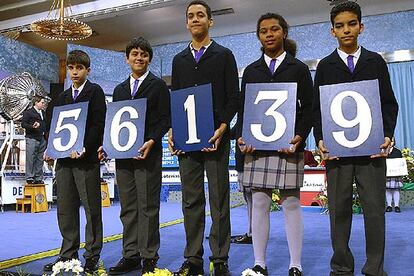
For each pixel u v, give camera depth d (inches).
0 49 350.3
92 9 340.5
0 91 255.9
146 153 93.1
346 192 83.4
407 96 323.3
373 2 326.0
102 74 360.2
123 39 414.9
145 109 95.9
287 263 105.3
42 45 433.1
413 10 327.9
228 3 334.3
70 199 102.5
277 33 91.2
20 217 219.0
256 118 89.5
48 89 403.2
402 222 189.0
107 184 293.3
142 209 95.3
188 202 92.0
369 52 84.9
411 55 322.7
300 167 90.0
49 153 102.1
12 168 291.3
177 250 123.9
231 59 93.0
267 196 91.9
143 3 321.4
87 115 102.1
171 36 402.0
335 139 82.1
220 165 90.4
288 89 89.2
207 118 89.0
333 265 85.0
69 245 101.3
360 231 160.1
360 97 81.8
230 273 93.6
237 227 177.9
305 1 327.6
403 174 235.5
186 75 93.8
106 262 108.0
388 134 80.7
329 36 351.3
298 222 91.3
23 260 110.3
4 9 361.1
